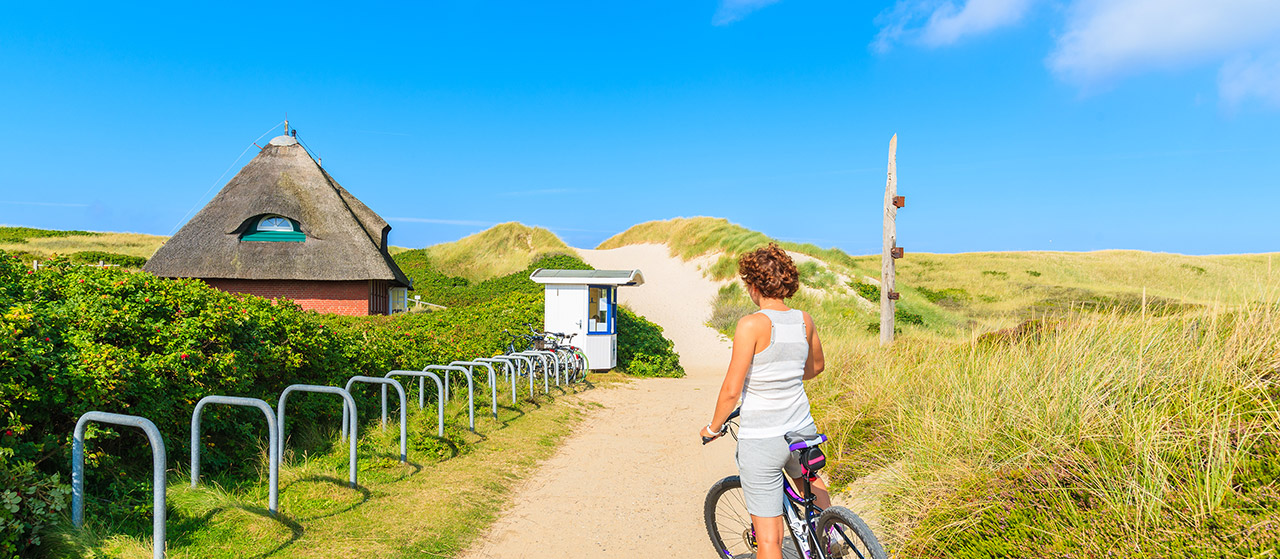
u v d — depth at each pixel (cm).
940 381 625
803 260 2917
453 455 650
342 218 2444
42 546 348
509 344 1189
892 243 1152
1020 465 413
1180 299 605
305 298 2408
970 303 3116
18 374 384
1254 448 354
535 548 441
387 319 1490
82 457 379
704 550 440
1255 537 289
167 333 509
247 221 2408
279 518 436
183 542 388
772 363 290
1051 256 4872
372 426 694
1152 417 388
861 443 585
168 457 490
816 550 298
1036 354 558
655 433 833
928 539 362
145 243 5125
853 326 1648
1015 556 333
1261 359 432
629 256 3928
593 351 1406
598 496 560
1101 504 346
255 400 447
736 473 637
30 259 589
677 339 2152
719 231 3625
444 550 425
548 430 808
